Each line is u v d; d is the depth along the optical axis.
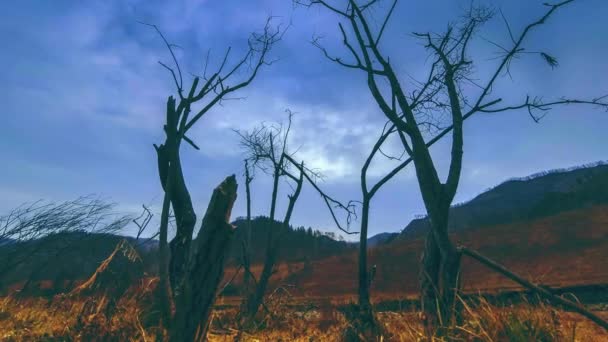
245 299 9.14
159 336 5.13
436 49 7.43
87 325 5.79
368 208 8.66
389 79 6.78
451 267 5.88
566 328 5.54
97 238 8.52
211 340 6.59
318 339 6.73
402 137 6.89
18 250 8.39
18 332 6.31
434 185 6.18
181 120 6.49
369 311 6.43
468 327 5.35
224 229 4.29
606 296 11.30
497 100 7.30
